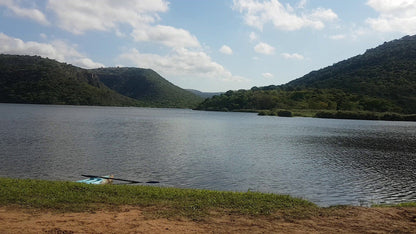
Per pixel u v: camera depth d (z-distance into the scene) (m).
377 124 121.81
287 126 101.94
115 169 29.98
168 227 10.27
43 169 29.00
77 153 38.00
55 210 11.82
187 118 143.50
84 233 9.49
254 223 11.02
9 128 66.00
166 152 41.12
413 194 23.31
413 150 47.41
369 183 26.47
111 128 75.75
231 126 98.25
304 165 34.34
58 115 123.56
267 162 35.81
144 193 14.68
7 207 11.95
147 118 132.38
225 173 29.50
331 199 21.84
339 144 54.56
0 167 29.27
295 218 11.80
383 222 11.53
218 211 12.30
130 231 9.76
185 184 25.09
